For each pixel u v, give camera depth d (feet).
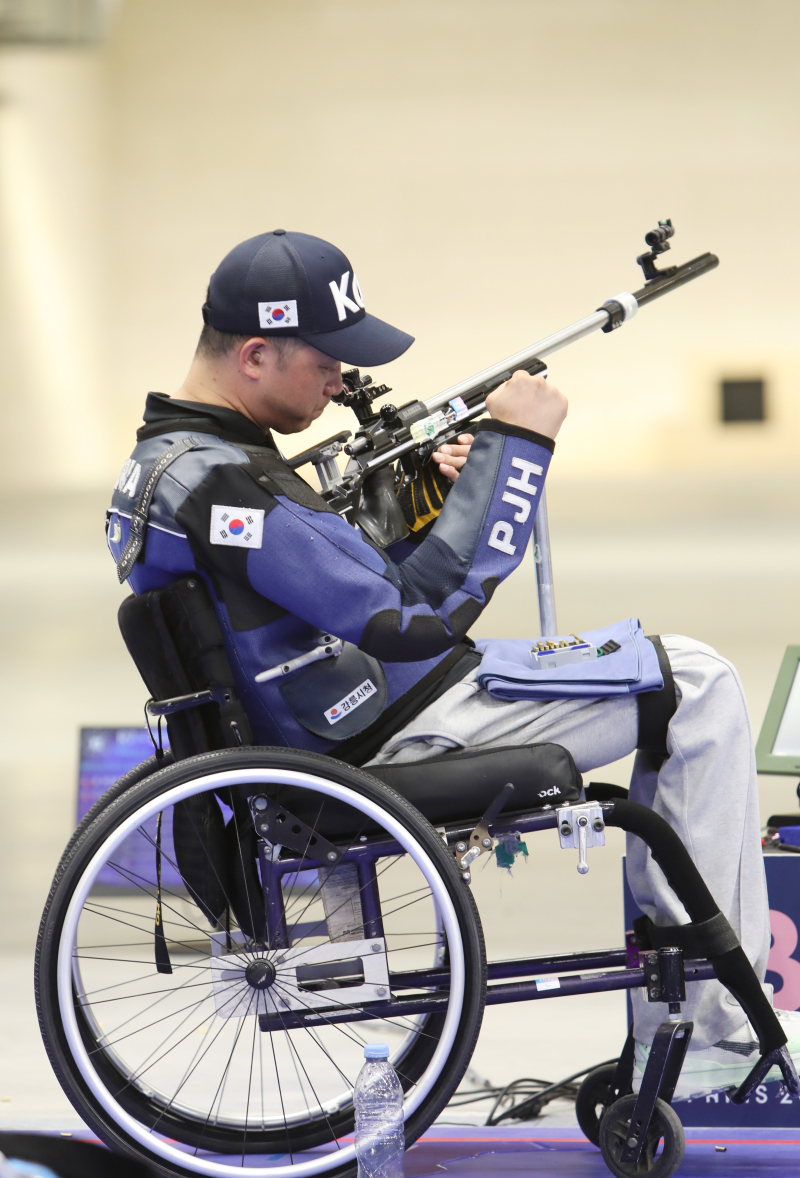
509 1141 22.40
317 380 20.43
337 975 18.95
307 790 18.80
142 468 19.53
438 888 18.26
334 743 19.51
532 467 19.48
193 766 18.17
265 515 18.58
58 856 45.85
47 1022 18.44
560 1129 23.04
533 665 20.62
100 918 37.83
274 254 19.88
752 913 20.20
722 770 19.98
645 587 120.57
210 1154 20.79
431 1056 20.80
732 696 20.04
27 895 41.16
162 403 20.08
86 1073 18.65
